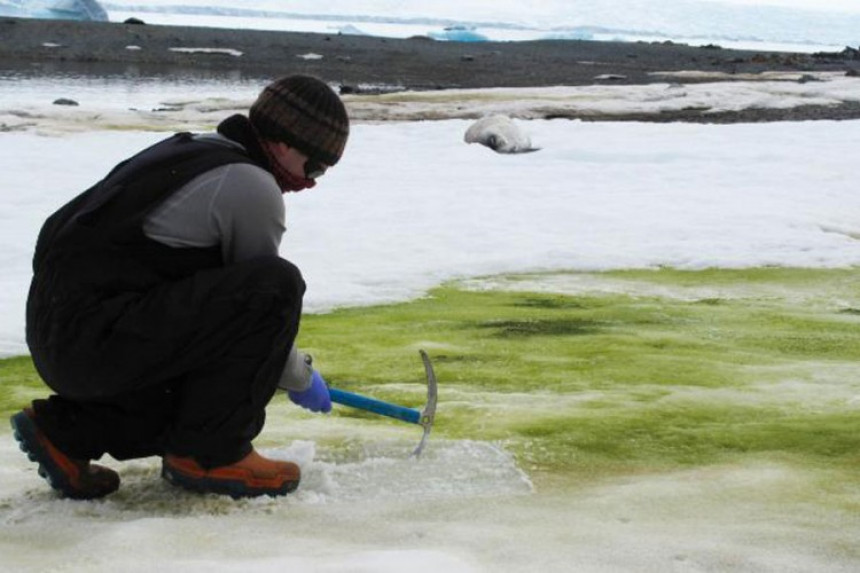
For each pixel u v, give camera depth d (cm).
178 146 270
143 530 253
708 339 519
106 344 262
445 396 403
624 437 349
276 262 264
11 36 3644
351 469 310
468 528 262
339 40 4641
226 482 281
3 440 347
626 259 728
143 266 264
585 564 239
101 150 1205
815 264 729
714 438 349
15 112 1555
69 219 269
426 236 782
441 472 309
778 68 3678
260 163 274
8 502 280
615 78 2986
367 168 1138
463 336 518
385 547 248
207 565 226
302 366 284
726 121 1841
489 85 2700
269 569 222
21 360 468
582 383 428
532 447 337
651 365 459
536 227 827
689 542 254
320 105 270
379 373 443
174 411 280
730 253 750
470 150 1288
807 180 1078
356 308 588
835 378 437
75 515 271
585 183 1055
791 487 298
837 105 2109
